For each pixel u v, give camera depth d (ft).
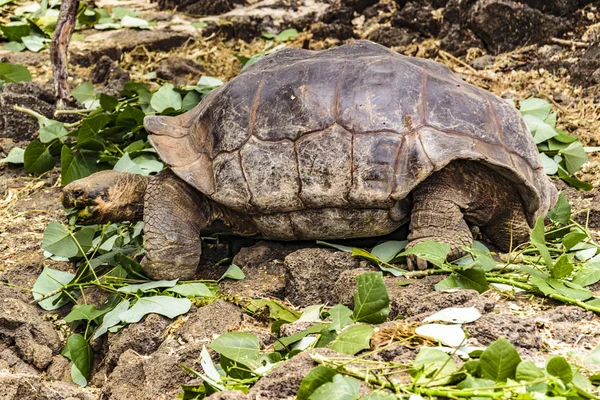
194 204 22.40
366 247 22.04
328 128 20.67
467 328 16.62
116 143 28.37
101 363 20.75
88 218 22.90
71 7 31.14
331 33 39.11
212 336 19.31
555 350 16.43
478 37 36.22
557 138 26.55
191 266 22.20
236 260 22.61
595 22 35.12
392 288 19.45
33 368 20.81
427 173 20.01
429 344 16.16
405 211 21.15
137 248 23.99
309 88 21.25
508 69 34.37
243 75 22.56
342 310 18.34
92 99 32.12
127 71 36.81
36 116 30.48
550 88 32.65
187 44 39.58
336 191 20.48
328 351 15.72
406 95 20.86
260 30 41.11
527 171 21.09
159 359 18.76
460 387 14.23
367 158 20.26
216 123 21.98
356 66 21.49
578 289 18.78
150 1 45.91
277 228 21.74
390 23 39.22
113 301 21.66
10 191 28.27
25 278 23.20
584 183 25.98
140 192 23.39
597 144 29.55
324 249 21.33
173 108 27.96
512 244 22.20
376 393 13.83
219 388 16.12
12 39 39.11
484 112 21.17
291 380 14.94
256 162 21.07
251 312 20.27
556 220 22.91
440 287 18.99
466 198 21.06
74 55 37.52
